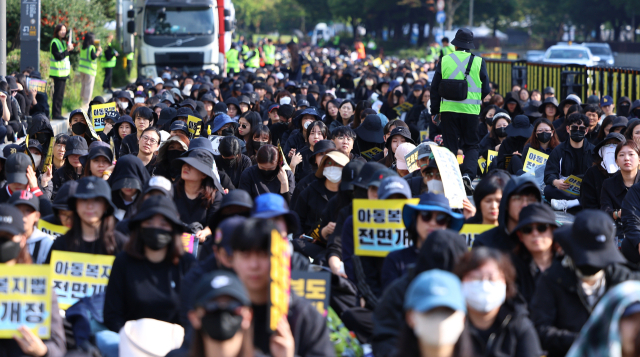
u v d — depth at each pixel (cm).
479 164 2378
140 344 916
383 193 1066
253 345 740
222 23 5781
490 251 765
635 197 1425
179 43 5584
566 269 861
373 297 1062
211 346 634
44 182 1628
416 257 995
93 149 1474
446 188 1239
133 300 973
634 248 1409
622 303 651
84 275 1022
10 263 889
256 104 3225
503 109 3020
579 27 18662
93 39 4688
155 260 980
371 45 18088
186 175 1361
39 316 838
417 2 17375
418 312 623
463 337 662
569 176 1914
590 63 7831
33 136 1889
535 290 909
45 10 4784
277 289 714
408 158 1554
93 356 912
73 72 4778
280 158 1641
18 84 3041
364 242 1069
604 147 1709
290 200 1609
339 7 18825
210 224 1112
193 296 641
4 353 852
